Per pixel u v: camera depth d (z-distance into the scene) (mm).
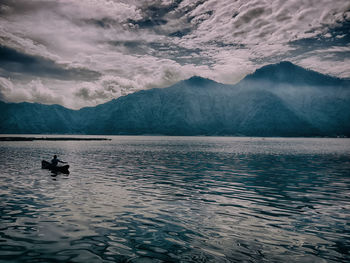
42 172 27844
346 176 27359
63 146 91312
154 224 11891
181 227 11547
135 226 11586
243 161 43625
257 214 13625
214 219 12719
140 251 9070
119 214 13328
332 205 15578
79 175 26328
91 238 10180
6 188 19438
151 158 47875
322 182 23734
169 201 16203
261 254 8922
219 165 37312
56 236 10328
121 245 9562
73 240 9961
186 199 16781
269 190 19938
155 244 9680
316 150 81312
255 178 25797
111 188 19938
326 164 39594
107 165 35844
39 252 8883
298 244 9820
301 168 34250
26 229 11031
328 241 10117
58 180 23172
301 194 18578
